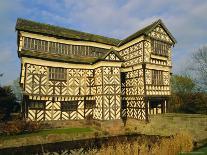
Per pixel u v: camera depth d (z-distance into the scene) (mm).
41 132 16266
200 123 14914
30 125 16547
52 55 20062
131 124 21281
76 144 15039
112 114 19297
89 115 20859
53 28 21672
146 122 19297
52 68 19438
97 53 23391
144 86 19719
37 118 18359
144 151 9742
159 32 21641
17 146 13562
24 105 18062
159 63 21391
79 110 20516
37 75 18500
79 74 20812
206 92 25109
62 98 19641
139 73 20594
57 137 15297
